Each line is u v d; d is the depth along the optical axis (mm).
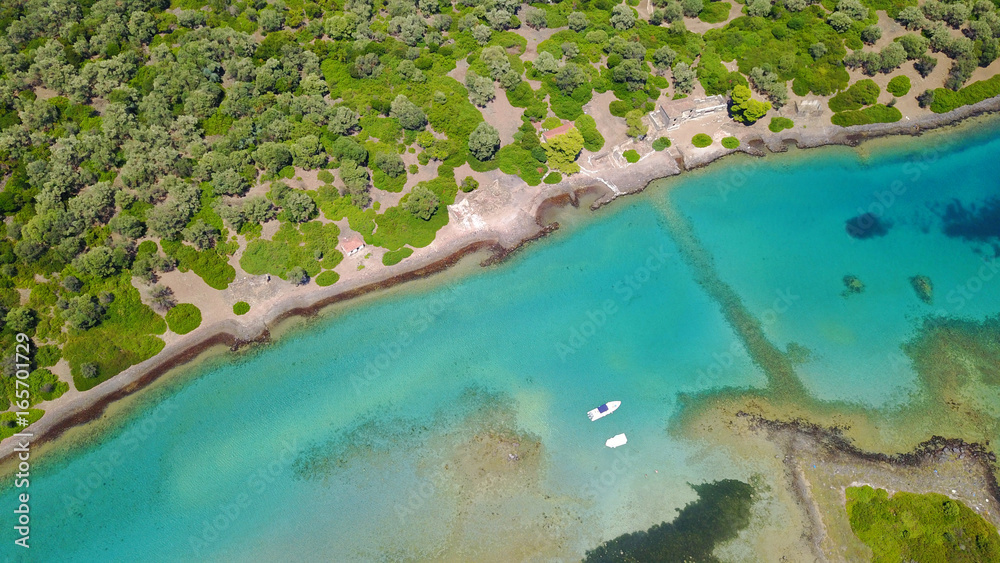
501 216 108562
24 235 97625
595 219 109375
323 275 101750
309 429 89625
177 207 101812
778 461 84375
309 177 109875
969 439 85688
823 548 77750
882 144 117562
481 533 80688
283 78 118000
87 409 91188
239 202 106438
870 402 89188
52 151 105125
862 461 83938
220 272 100125
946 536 77000
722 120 119625
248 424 90438
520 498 83000
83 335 94312
